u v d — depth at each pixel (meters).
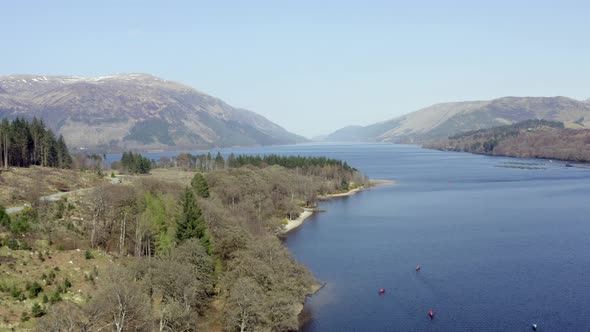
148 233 124.19
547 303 121.38
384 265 154.62
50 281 97.94
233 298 100.88
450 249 172.75
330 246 179.75
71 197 159.38
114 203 135.62
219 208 164.75
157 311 94.81
